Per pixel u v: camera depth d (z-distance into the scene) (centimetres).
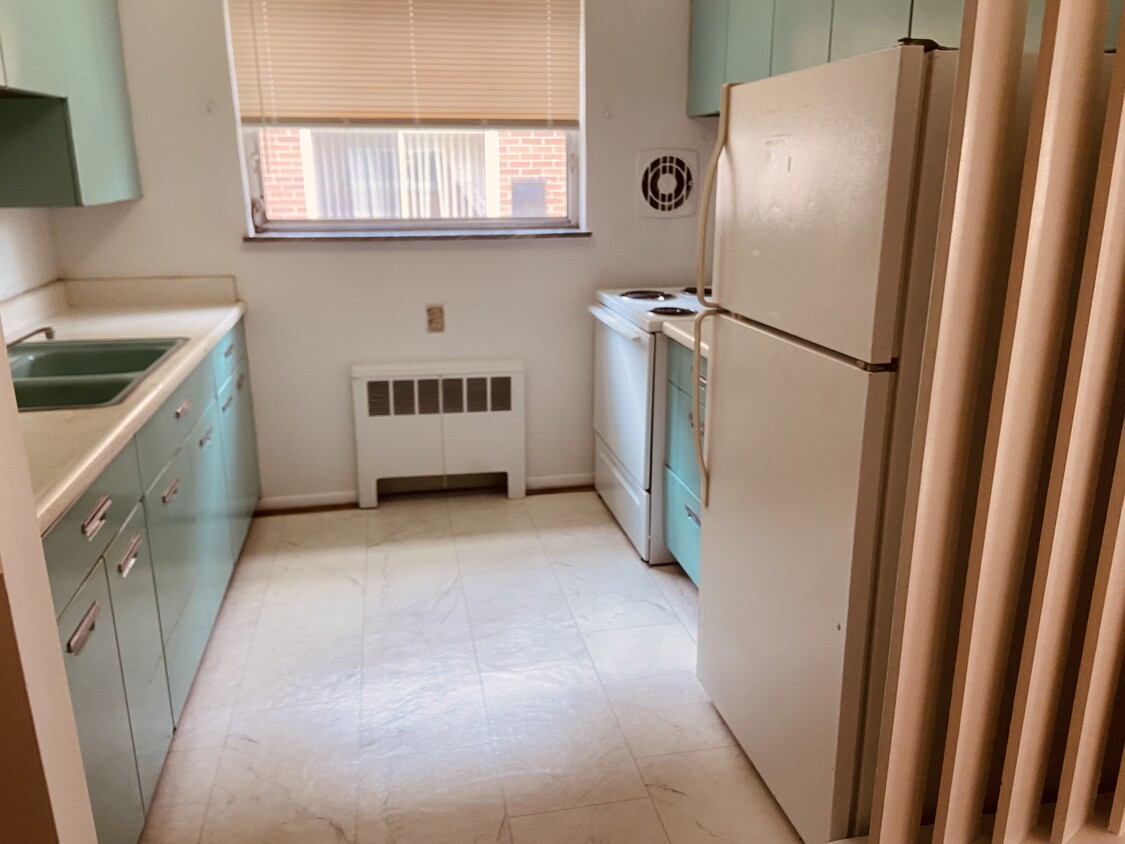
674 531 291
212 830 184
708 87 321
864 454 144
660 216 356
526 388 364
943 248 115
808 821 172
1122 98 109
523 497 368
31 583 94
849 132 141
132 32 300
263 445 349
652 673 241
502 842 181
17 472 92
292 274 332
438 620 269
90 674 147
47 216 307
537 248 348
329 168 336
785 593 175
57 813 99
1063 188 116
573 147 354
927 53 128
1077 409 119
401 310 344
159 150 312
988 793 164
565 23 334
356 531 335
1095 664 130
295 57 316
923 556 128
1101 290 116
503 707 226
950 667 156
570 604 279
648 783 199
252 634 261
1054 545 125
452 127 335
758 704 193
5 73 198
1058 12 105
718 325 199
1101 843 140
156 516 193
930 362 119
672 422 286
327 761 206
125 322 283
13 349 246
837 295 148
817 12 236
